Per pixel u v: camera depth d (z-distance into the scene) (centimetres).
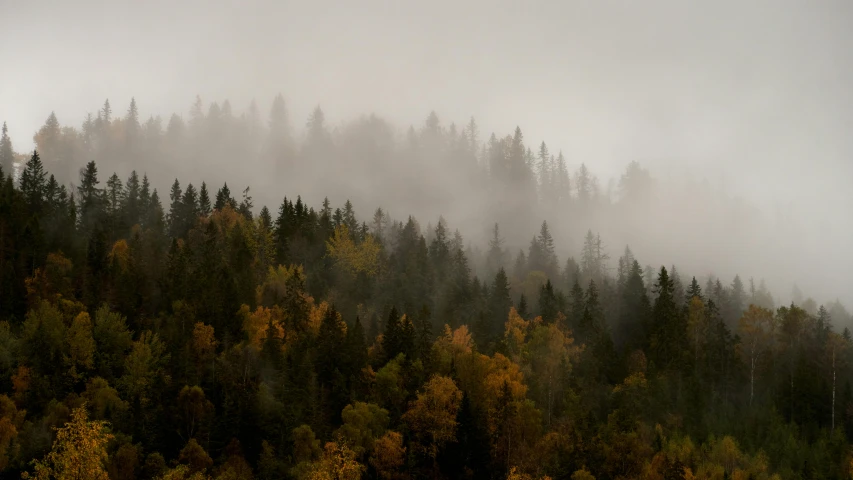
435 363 8062
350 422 6444
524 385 7844
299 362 7331
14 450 4972
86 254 8938
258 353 7500
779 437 8169
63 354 6341
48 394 5881
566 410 8056
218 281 8831
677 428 8238
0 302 7094
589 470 6712
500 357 8281
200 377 6769
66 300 7131
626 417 7875
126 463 5216
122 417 5803
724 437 7850
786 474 7450
